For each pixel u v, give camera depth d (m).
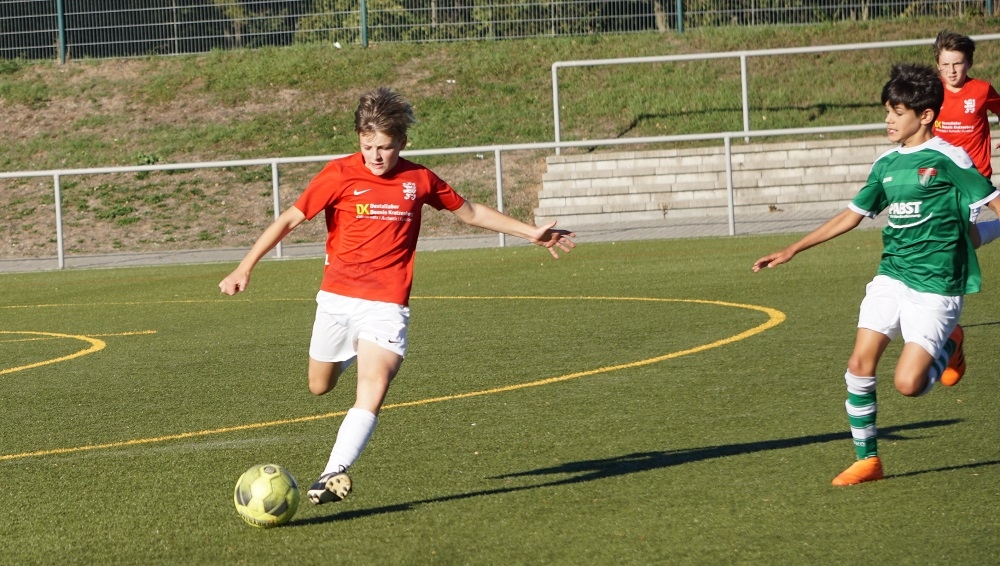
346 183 9.06
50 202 47.62
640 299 23.05
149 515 9.15
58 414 13.88
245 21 59.56
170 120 54.25
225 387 15.29
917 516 8.33
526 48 57.16
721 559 7.55
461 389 14.38
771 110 50.34
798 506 8.72
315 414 13.27
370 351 8.92
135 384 15.81
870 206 9.55
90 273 35.81
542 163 47.78
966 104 16.70
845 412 12.05
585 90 53.41
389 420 12.64
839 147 43.94
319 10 59.56
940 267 9.18
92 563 7.95
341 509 9.15
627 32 57.16
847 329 17.83
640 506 8.91
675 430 11.59
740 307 21.05
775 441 10.92
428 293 26.00
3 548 8.38
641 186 44.66
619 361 15.95
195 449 11.63
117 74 58.28
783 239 34.91
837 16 55.78
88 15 59.78
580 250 35.12
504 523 8.59
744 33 55.78
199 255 39.88
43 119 54.94
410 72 56.25
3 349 20.16
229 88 56.28
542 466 10.36
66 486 10.23
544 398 13.57
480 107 52.94
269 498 8.55
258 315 23.39
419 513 8.94
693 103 51.38
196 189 48.03
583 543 8.02
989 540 7.73
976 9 55.16
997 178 42.44
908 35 54.34
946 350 9.40
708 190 44.16
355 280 9.09
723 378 14.30
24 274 36.69
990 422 11.26
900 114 9.40
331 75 56.53
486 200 45.56
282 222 9.04
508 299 24.14
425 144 50.12
